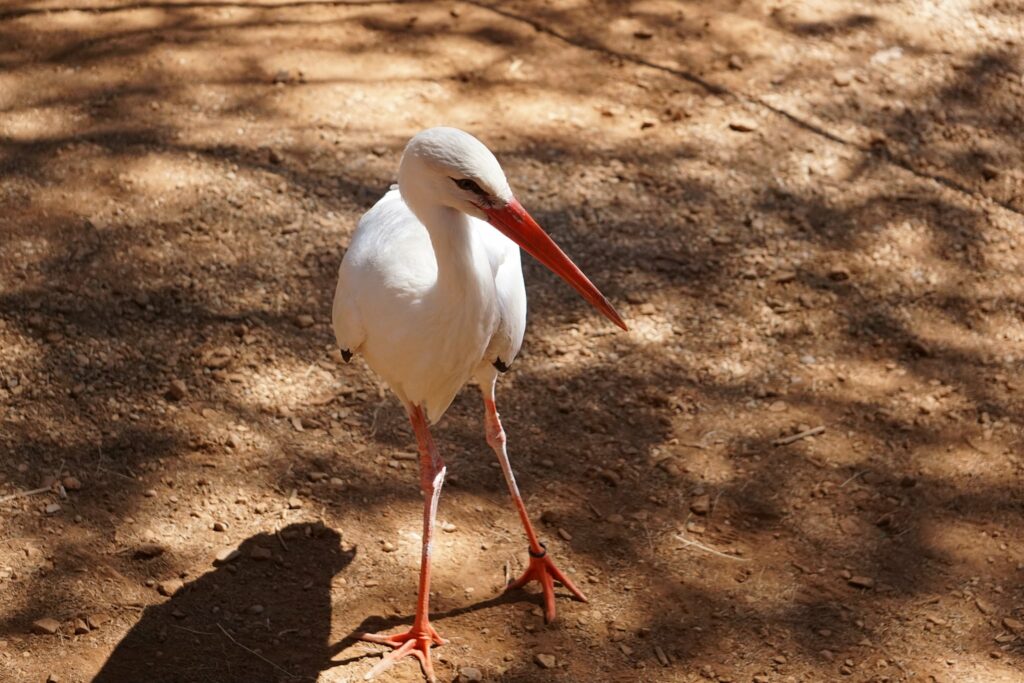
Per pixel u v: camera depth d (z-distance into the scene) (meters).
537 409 5.11
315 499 4.61
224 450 4.75
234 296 5.39
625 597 4.36
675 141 6.46
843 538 4.61
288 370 5.13
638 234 5.93
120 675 3.87
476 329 3.81
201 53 6.70
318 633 4.11
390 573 4.38
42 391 4.86
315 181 6.00
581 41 7.09
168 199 5.79
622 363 5.32
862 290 5.75
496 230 4.13
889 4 7.55
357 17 7.14
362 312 3.89
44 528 4.35
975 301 5.75
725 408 5.16
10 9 6.89
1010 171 6.54
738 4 7.48
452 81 6.70
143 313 5.24
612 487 4.79
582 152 6.33
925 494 4.80
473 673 4.00
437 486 4.15
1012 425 5.13
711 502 4.73
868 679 4.05
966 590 4.41
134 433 4.76
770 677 4.05
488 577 4.40
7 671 3.85
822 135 6.59
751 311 5.61
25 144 5.99
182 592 4.19
